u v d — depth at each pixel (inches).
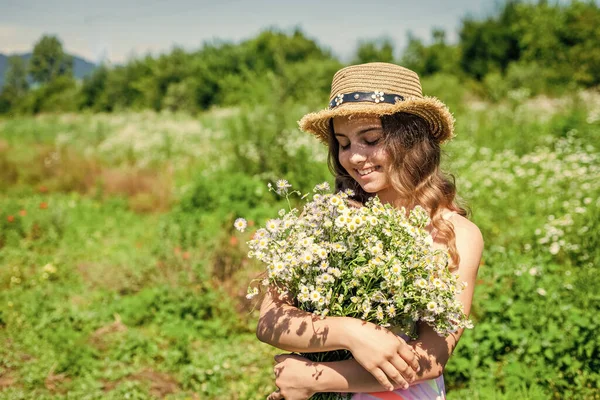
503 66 1034.7
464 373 148.6
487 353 151.9
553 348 147.1
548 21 950.4
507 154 343.0
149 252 261.6
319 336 62.7
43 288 235.1
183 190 360.8
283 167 319.3
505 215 249.3
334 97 73.1
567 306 156.3
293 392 64.9
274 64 1444.4
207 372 166.2
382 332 60.8
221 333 190.9
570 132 373.4
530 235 220.8
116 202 386.9
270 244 65.1
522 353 149.8
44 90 2090.3
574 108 456.4
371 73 71.0
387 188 74.1
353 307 63.0
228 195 289.0
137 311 204.2
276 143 337.1
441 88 698.8
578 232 207.6
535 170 301.7
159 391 161.8
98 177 434.9
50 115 1085.8
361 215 62.6
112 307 210.4
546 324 154.1
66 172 458.3
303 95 723.4
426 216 65.2
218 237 239.9
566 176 280.1
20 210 335.9
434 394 67.9
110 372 168.1
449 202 72.5
